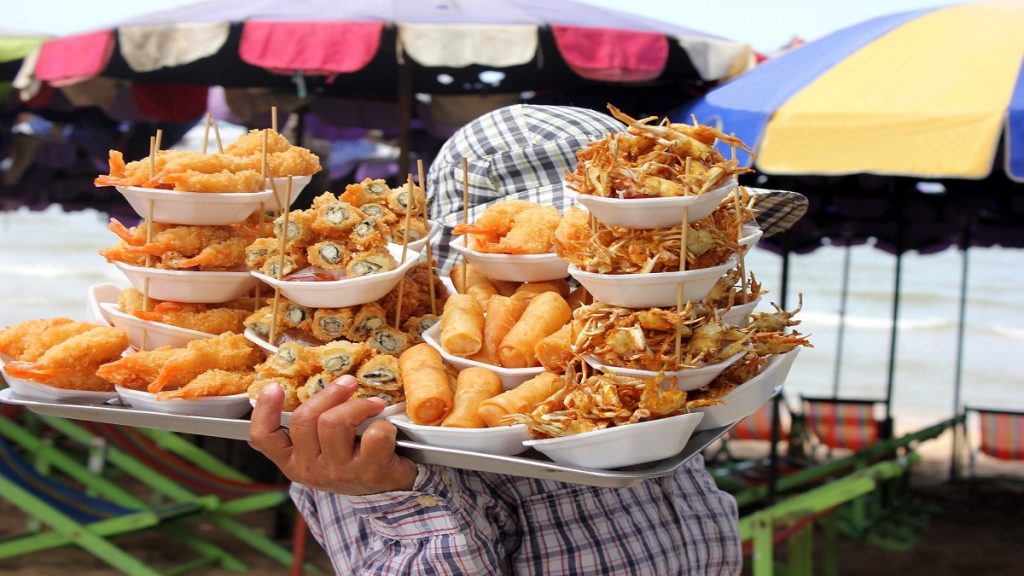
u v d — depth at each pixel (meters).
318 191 8.70
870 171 4.24
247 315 1.88
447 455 1.53
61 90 7.13
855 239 10.54
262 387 1.65
